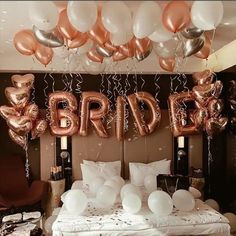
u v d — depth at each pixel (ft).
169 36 9.79
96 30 9.68
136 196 10.84
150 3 8.45
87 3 7.84
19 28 10.98
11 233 10.74
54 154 15.75
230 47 14.66
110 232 9.80
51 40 9.68
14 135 14.19
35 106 13.55
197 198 13.07
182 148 16.07
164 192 10.92
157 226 10.00
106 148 15.78
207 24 8.16
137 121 14.88
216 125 13.97
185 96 14.60
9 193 14.74
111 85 16.37
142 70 15.67
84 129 14.93
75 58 13.41
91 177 14.48
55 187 14.74
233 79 14.71
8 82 15.88
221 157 16.88
